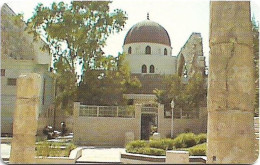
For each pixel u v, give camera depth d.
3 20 31.14
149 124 29.31
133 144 17.70
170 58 46.34
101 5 31.08
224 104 6.58
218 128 6.57
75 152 15.44
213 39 6.91
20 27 33.84
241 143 6.40
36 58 36.38
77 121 26.66
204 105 31.50
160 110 28.55
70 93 31.14
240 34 6.70
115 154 18.78
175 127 28.69
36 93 10.04
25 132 9.72
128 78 34.09
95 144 26.45
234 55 6.65
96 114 26.98
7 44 31.83
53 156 14.35
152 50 47.44
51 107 33.66
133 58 46.16
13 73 29.70
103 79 32.28
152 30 48.19
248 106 6.57
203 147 15.52
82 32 30.61
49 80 33.47
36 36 31.64
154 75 40.56
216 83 6.71
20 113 9.80
